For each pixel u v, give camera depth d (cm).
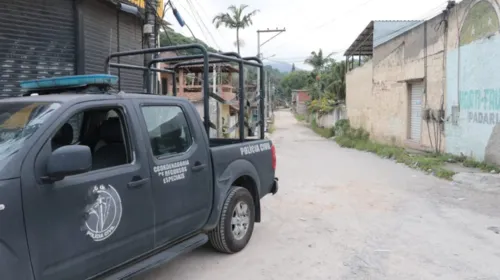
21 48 776
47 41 823
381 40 2194
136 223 347
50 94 362
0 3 737
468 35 1234
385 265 462
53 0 828
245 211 516
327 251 508
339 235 572
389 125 1966
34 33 797
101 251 314
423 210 710
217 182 463
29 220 261
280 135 3312
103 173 320
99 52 964
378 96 2122
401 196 827
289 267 459
